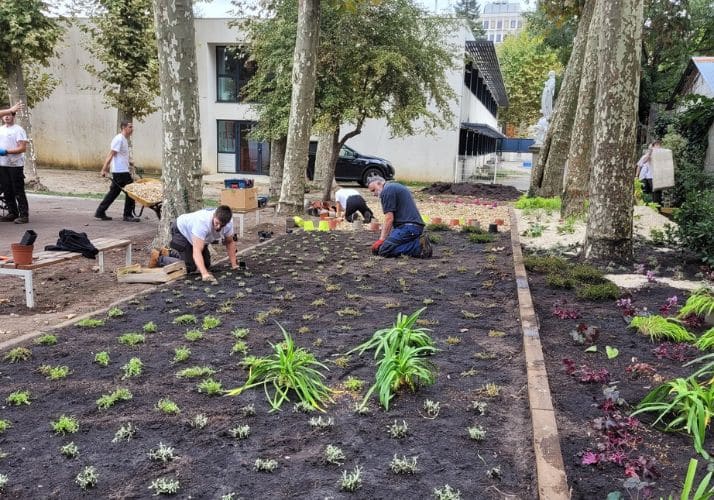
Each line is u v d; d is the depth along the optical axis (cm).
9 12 1602
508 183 3159
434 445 321
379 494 276
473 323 541
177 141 807
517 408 367
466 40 2584
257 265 808
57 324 534
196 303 596
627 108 756
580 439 329
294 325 534
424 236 882
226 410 360
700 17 2812
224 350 466
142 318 552
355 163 2441
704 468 301
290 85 1595
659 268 759
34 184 1775
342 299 627
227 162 2855
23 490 275
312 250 939
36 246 891
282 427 340
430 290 669
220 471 294
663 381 402
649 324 500
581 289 645
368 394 370
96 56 2164
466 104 3039
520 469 299
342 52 1534
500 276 735
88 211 1331
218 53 2756
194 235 700
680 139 1728
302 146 1341
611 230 786
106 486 280
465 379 411
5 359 439
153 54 2092
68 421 334
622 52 743
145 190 1124
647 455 313
